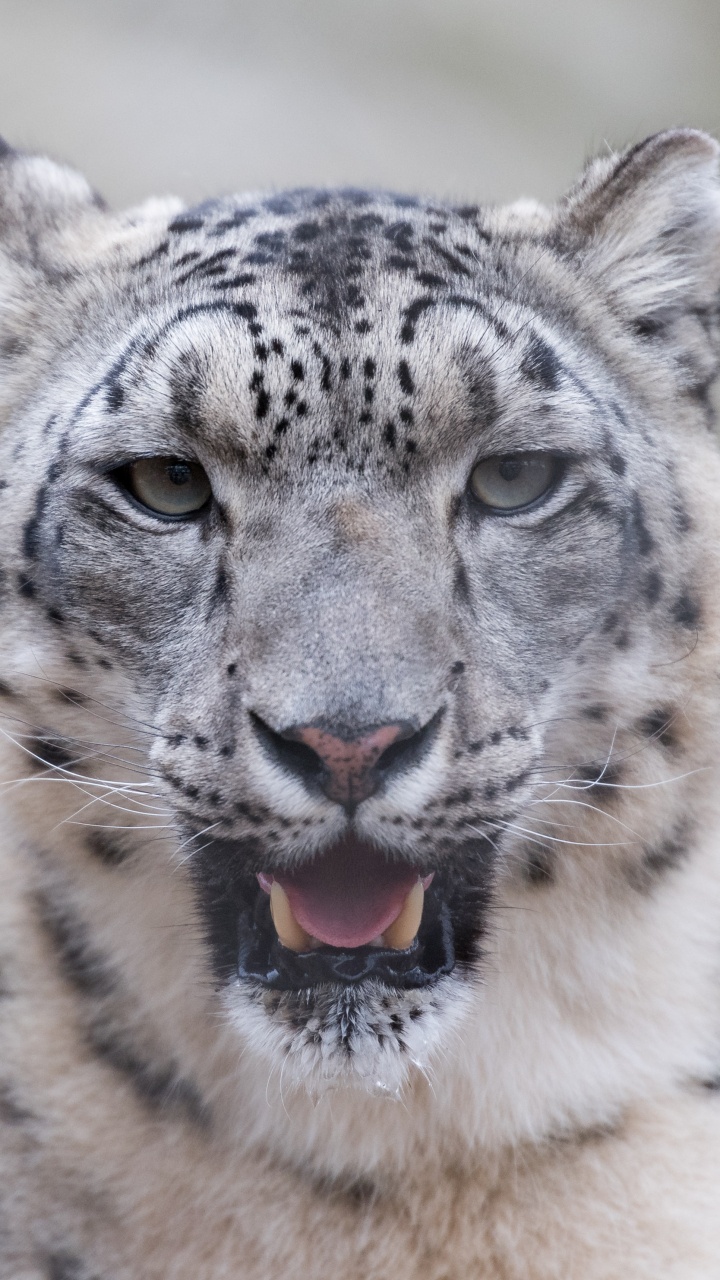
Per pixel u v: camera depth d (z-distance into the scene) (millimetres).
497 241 7211
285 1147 7363
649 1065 7441
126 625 6594
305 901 6328
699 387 7461
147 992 7402
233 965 6758
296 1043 6277
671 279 7418
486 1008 7172
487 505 6523
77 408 6684
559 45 28047
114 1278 7551
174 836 6820
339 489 6250
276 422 6230
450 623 6238
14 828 7324
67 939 7695
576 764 6953
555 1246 7234
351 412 6246
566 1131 7340
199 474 6426
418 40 27250
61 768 6965
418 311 6430
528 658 6578
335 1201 7375
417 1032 6328
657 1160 7348
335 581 6059
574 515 6613
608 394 6922
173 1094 7477
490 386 6324
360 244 6848
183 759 6320
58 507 6637
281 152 24219
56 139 23312
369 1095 7090
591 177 7719
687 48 28891
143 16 26172
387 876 6391
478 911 6711
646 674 6918
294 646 5945
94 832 7090
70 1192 7594
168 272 6980
